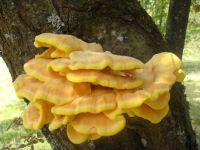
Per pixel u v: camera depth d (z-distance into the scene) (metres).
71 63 0.73
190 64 5.30
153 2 2.18
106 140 0.96
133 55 0.91
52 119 0.80
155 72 0.79
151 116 0.78
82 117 0.75
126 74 0.76
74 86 0.76
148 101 0.73
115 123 0.72
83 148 0.99
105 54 0.74
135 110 0.76
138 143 0.98
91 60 0.72
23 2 0.89
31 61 0.82
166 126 0.97
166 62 0.80
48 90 0.75
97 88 0.76
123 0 0.92
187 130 1.03
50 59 0.83
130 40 0.91
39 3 0.89
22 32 0.92
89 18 0.90
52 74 0.79
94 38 0.90
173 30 1.48
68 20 0.89
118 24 0.91
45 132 1.07
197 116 2.89
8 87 4.36
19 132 2.60
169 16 1.49
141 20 0.94
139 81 0.74
